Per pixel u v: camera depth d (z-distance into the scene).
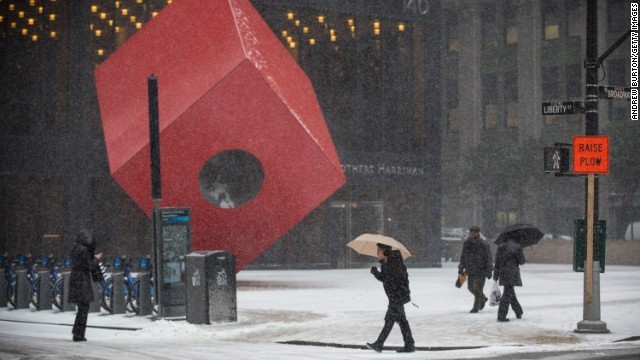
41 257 25.50
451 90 83.94
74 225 40.31
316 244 45.94
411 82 48.25
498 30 80.69
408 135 48.00
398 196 48.03
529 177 69.50
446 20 84.00
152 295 22.52
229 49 26.09
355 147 46.53
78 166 40.53
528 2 78.06
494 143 70.56
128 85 26.81
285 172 27.11
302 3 45.22
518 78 78.75
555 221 74.44
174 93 26.12
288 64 28.39
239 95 25.84
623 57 73.25
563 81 76.06
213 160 27.78
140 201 26.25
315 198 27.69
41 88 40.34
